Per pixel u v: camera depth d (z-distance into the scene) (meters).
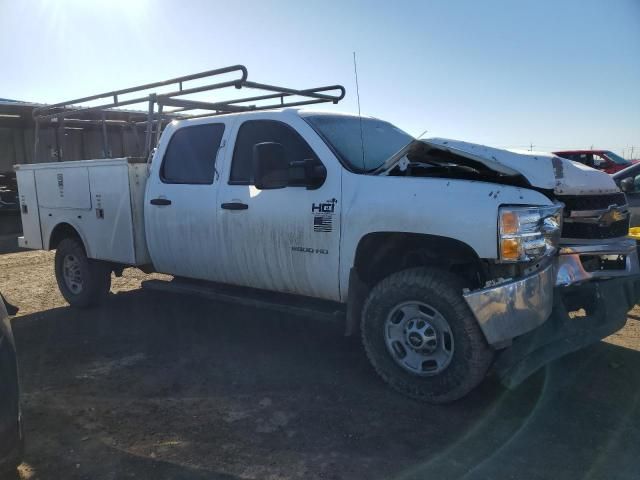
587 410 3.68
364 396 3.94
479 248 3.45
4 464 2.66
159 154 5.45
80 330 5.63
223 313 6.17
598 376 4.20
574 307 3.91
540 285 3.51
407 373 3.84
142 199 5.52
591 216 3.86
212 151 5.03
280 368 4.51
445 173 4.13
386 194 3.84
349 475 2.97
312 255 4.22
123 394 4.04
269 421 3.59
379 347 3.93
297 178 4.05
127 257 5.62
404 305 3.79
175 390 4.10
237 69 4.96
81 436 3.43
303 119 4.50
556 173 3.77
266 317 5.98
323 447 3.26
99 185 5.77
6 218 13.51
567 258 3.77
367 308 3.97
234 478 2.96
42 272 8.93
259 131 4.73
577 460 3.08
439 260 4.01
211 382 4.24
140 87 5.84
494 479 2.91
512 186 3.56
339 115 4.88
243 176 4.74
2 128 13.77
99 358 4.80
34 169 6.66
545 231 3.53
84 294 6.28
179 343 5.17
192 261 5.14
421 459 3.12
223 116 5.03
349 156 4.33
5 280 8.30
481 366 3.52
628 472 2.96
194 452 3.22
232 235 4.72
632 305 4.00
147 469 3.05
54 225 6.48
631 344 4.84
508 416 3.61
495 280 3.48
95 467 3.08
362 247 4.00
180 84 5.58
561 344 3.70
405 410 3.71
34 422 3.62
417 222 3.66
